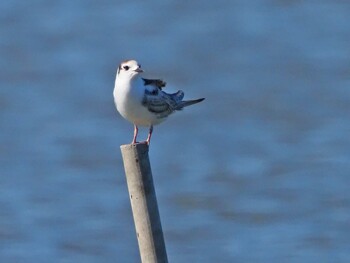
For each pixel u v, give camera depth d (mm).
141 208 9023
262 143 22047
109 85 27156
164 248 9133
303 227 17500
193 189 19578
